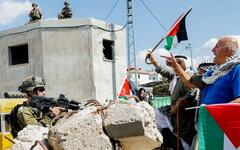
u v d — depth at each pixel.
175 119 5.98
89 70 22.84
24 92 5.55
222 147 4.21
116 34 24.42
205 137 4.26
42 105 5.29
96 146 3.50
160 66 6.96
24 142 3.88
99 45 23.36
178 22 7.67
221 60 4.80
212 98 4.75
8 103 13.71
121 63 24.70
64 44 23.12
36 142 3.76
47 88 23.00
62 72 23.08
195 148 5.07
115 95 23.95
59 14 24.34
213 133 4.25
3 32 24.59
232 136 4.18
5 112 13.40
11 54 24.61
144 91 13.12
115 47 24.38
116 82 24.12
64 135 3.56
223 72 4.69
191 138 5.88
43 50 23.16
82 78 22.88
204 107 4.30
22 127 5.24
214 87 4.76
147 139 3.54
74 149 3.52
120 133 3.52
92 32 23.00
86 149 3.52
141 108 3.60
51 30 23.20
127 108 3.52
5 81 24.52
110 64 24.06
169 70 6.89
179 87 5.98
